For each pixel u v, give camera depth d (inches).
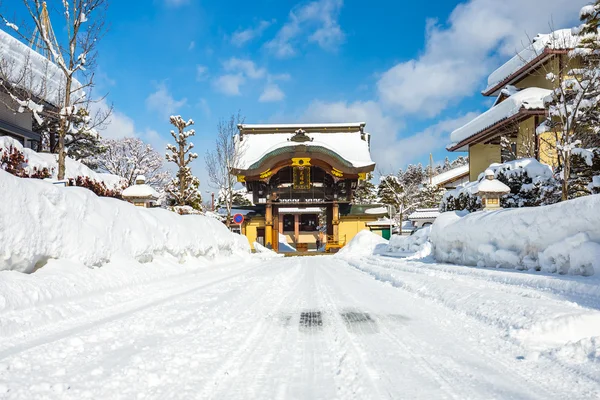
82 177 842.2
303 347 166.4
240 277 455.2
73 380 122.1
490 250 419.5
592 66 753.0
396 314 237.3
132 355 147.9
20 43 875.4
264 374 133.5
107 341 167.9
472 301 249.0
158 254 451.2
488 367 141.3
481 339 178.7
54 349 153.5
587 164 712.4
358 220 1934.1
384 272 474.9
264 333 189.3
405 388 121.6
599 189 628.7
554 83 887.1
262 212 1961.1
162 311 233.5
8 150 681.0
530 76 1285.7
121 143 2143.2
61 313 217.2
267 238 1838.1
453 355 155.4
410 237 916.0
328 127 2143.2
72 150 1405.0
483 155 1551.4
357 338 181.2
